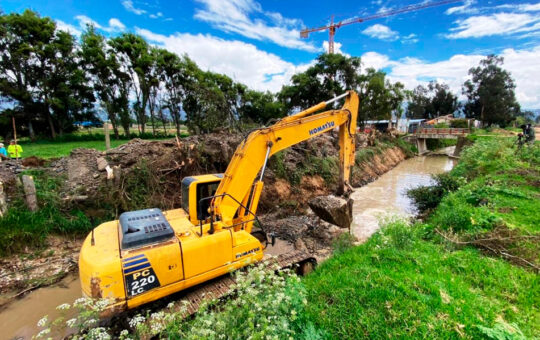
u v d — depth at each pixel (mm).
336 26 55250
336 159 17344
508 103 52281
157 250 4141
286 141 6621
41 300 5789
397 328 3121
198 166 10922
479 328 2986
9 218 7230
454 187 10930
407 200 13656
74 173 9320
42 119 25922
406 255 5090
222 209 5336
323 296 3975
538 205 7098
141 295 4016
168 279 4219
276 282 3156
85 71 26672
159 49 28391
